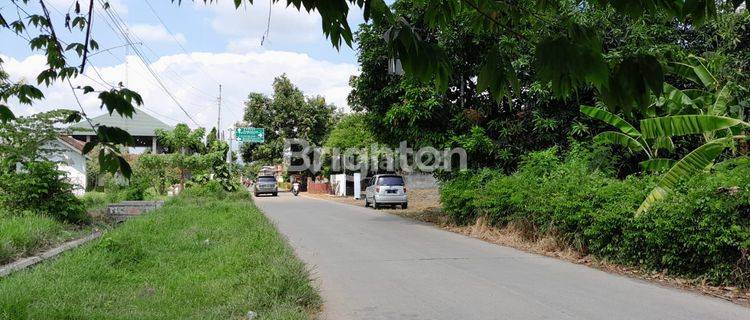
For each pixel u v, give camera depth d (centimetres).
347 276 801
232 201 2320
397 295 680
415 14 598
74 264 741
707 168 798
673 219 751
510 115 1466
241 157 5025
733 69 1059
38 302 547
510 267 878
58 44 292
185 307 588
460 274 818
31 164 1283
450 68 188
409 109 1428
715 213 700
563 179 1081
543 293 692
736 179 702
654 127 772
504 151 1420
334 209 2311
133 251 870
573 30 185
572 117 1352
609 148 1159
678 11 193
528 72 1186
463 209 1436
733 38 1124
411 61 181
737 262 692
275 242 955
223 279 709
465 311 603
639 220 812
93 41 305
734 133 835
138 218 1392
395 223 1633
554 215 1024
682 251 760
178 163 2814
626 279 784
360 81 1639
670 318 578
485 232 1288
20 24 316
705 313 598
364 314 591
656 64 170
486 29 232
